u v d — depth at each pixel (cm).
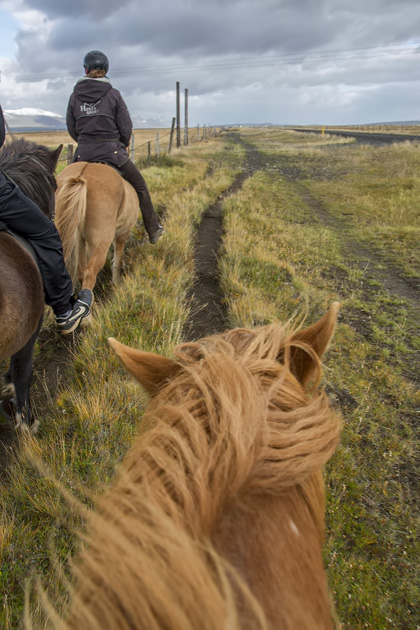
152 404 99
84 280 419
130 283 508
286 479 73
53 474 245
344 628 212
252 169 2089
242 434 72
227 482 69
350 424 363
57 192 398
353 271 783
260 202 1233
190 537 62
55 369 378
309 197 1502
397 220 1174
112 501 71
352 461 322
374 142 3622
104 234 428
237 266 632
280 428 80
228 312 513
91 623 55
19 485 247
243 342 111
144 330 419
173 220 815
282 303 564
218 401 79
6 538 215
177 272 582
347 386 418
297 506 79
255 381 85
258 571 64
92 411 299
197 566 53
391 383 438
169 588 53
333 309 111
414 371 477
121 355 106
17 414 286
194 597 51
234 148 3155
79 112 476
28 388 286
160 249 647
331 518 270
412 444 357
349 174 1936
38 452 265
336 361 462
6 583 199
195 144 3403
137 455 79
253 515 70
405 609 230
